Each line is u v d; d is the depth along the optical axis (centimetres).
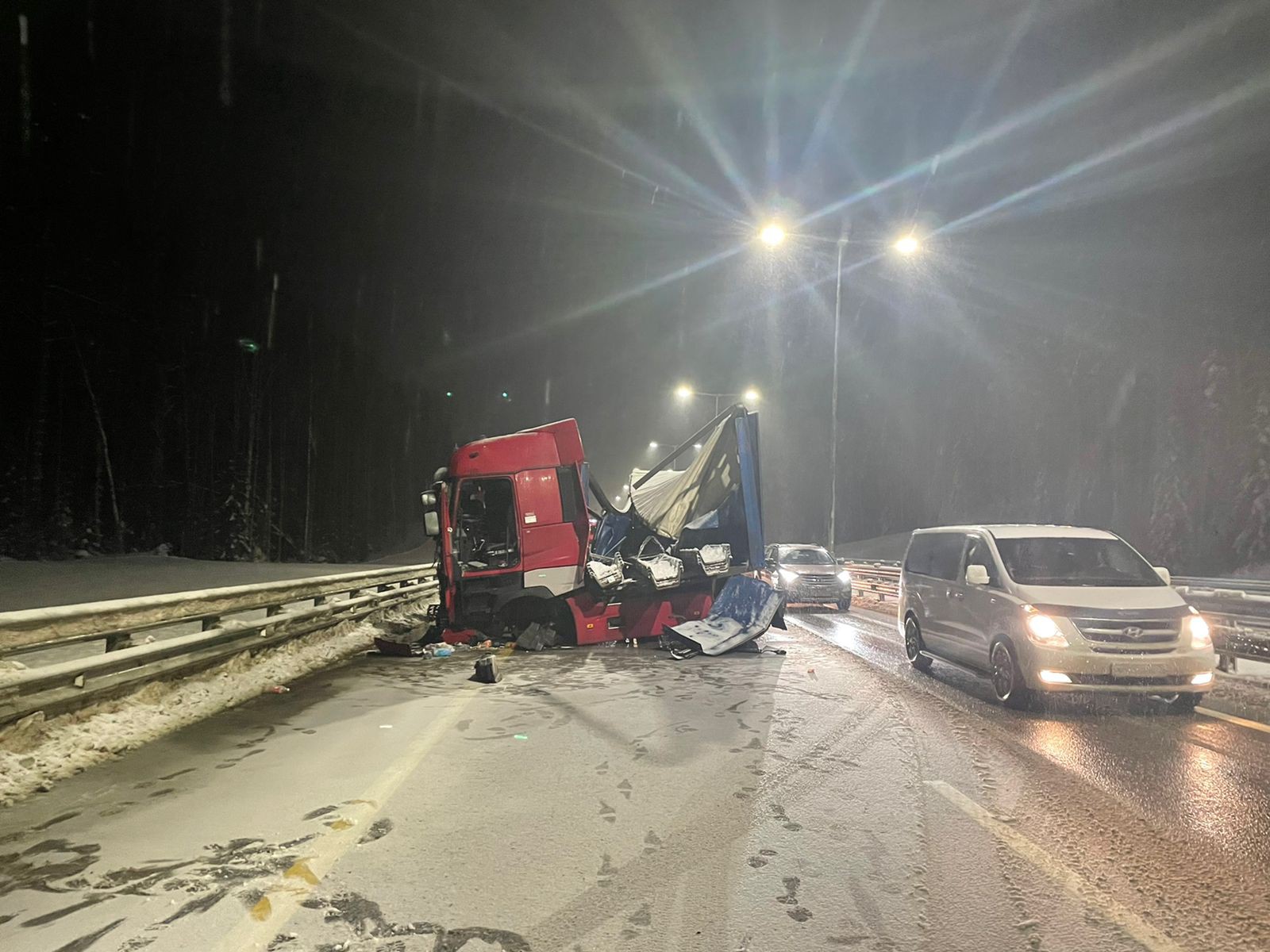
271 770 624
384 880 425
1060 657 806
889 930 375
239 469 4612
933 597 1075
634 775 617
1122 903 404
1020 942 364
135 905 393
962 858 458
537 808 540
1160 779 610
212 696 848
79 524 4012
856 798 564
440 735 738
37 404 3709
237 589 941
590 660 1198
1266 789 586
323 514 5966
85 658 683
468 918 384
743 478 1412
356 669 1124
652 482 1602
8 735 594
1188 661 802
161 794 562
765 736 739
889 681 1027
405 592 1805
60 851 459
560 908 395
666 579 1323
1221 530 2755
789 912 393
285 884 419
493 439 1342
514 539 1336
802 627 1689
